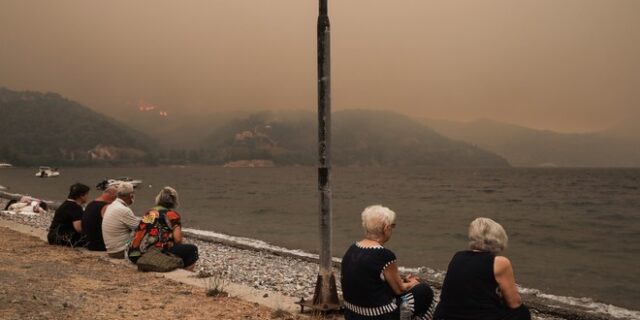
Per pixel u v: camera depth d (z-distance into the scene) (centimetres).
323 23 628
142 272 839
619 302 1192
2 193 3909
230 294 716
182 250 887
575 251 2241
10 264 852
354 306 471
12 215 2000
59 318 552
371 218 485
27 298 620
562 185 10944
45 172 13688
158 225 885
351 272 470
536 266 1805
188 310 621
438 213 4322
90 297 657
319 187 645
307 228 2758
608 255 2111
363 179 15425
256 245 1944
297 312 638
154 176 17375
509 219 3925
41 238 1196
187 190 8312
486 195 7362
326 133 633
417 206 5225
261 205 4838
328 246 644
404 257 1867
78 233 1088
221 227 2761
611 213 4481
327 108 632
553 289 1363
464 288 432
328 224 643
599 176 17425
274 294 737
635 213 4488
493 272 427
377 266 462
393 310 466
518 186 10450
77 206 1099
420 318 507
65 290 685
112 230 951
